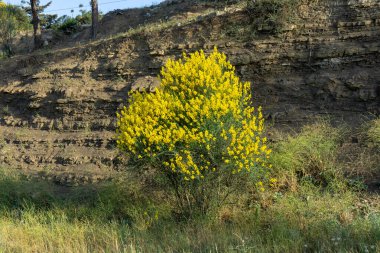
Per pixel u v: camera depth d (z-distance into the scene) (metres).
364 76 8.61
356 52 8.88
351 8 9.58
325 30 9.59
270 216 6.40
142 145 6.72
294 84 9.28
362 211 6.22
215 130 6.45
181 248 5.55
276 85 9.48
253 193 7.15
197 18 12.23
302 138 7.83
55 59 13.85
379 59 8.71
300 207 6.43
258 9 10.64
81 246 5.93
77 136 10.83
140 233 6.35
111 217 7.71
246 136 6.40
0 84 13.96
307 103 8.99
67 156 10.27
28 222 7.59
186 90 6.98
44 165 10.39
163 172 6.86
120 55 12.43
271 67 9.73
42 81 12.91
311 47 9.48
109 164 9.70
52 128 11.55
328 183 7.07
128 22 17.52
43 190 8.98
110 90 11.45
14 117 12.58
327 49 9.20
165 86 7.35
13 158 10.93
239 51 10.27
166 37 12.02
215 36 11.11
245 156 6.38
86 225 7.16
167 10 17.06
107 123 10.73
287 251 5.03
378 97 8.31
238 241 5.50
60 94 11.97
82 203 8.45
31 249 6.09
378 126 7.66
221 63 7.57
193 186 6.66
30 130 11.83
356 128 8.02
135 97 7.61
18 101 12.95
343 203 6.37
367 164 7.17
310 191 6.87
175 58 11.28
